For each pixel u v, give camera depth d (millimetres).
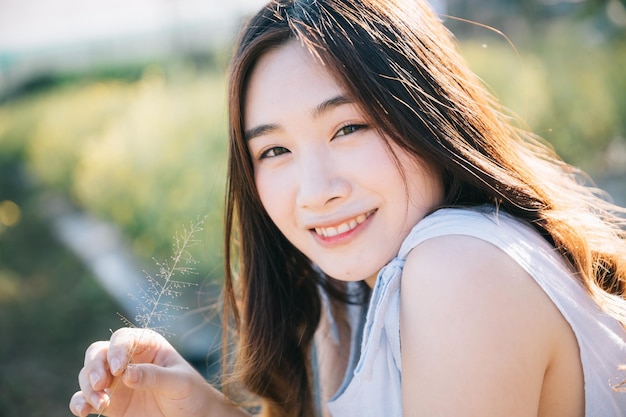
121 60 21562
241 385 1821
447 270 1266
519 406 1225
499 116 1882
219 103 7902
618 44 7562
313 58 1390
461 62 1582
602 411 1346
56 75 22672
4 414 3799
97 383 1492
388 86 1377
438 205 1436
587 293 1413
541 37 8398
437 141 1392
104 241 6855
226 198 1712
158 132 7332
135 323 4707
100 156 7727
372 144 1377
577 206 1630
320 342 1881
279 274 1803
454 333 1226
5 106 19078
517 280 1272
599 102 6402
